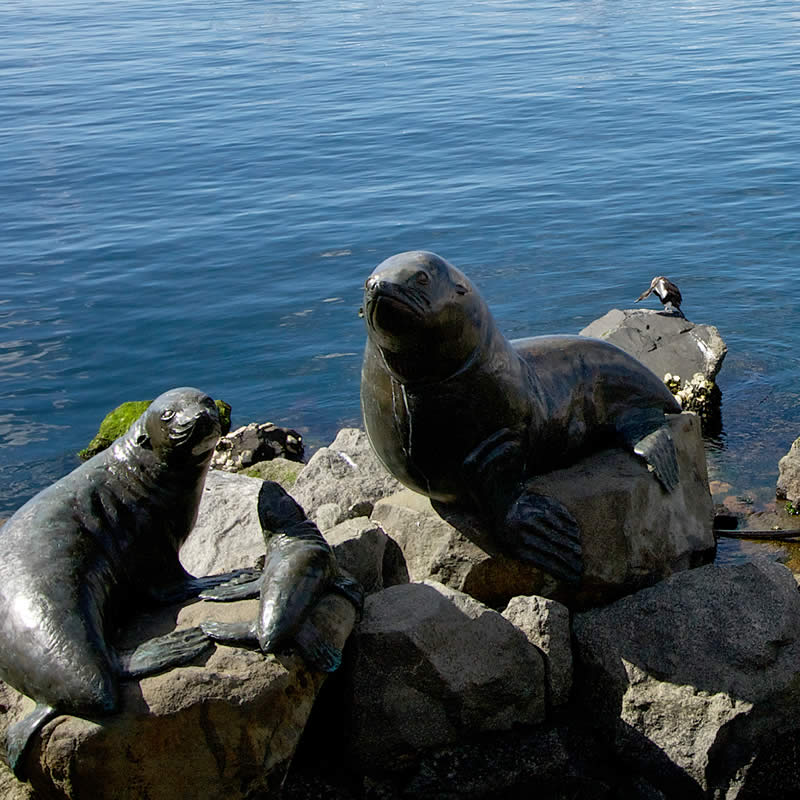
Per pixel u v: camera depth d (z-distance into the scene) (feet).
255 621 20.51
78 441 44.83
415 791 20.95
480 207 68.28
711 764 21.44
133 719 18.80
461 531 24.89
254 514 28.89
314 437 44.16
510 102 98.07
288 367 49.62
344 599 21.58
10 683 19.81
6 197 74.43
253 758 19.40
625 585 24.91
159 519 22.58
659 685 22.15
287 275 59.11
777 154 76.79
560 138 84.12
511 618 22.97
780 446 39.88
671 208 66.59
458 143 83.97
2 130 94.68
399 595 22.56
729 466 38.50
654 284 49.83
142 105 103.76
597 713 22.66
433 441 23.77
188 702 18.99
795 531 33.01
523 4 187.11
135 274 60.03
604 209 66.95
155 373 49.67
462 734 21.76
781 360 47.34
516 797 21.30
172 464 22.44
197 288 57.93
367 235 64.23
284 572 20.95
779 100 93.50
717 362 44.01
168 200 72.69
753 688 21.80
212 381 48.78
